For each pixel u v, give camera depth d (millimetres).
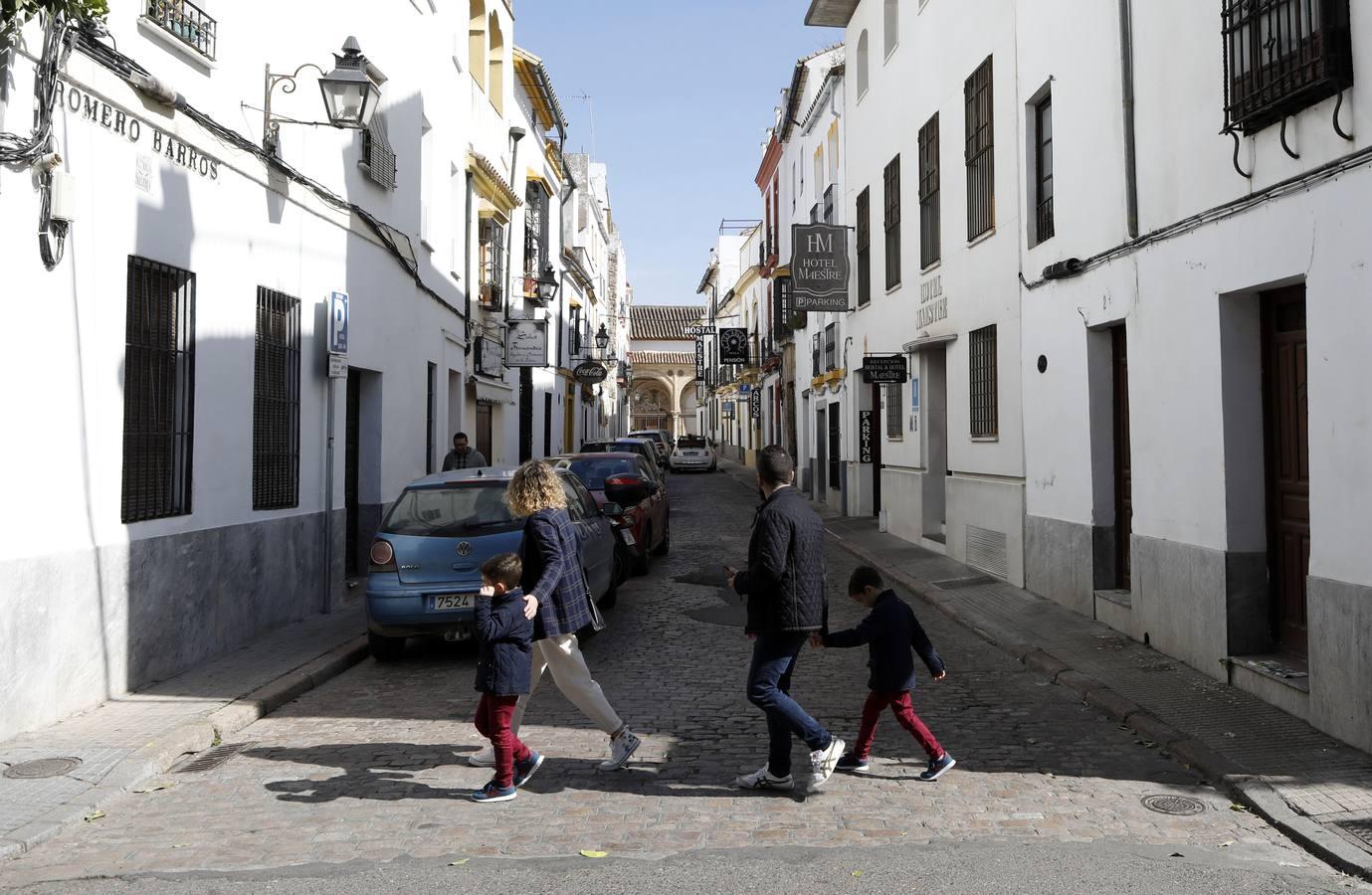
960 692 7605
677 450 42188
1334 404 5898
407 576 8602
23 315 6168
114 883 4340
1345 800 5020
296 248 10148
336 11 11234
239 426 8953
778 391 33875
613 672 8273
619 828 4922
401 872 4414
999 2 11922
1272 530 7270
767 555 5312
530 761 5562
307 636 9453
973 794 5395
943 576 12883
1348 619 5789
